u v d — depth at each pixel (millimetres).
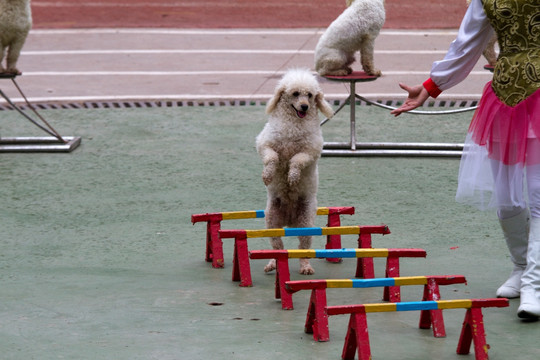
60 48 25141
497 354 6859
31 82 20688
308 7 30250
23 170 13547
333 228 8773
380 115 17688
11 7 14039
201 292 8484
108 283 8695
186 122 17016
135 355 6734
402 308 6711
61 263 9375
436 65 8031
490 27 7961
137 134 16062
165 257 9672
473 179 8148
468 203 8320
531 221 7891
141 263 9430
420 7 29703
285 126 8742
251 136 15930
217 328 7414
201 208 11594
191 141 15531
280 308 8023
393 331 7484
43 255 9656
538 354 6859
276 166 8859
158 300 8188
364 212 11438
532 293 7707
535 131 7648
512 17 7602
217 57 23797
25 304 8016
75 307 7945
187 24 28891
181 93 19547
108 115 17609
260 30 28078
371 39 14188
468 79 20922
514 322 7656
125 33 27453
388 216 11258
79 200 11977
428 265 9336
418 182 12961
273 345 7000
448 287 8594
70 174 13359
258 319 7688
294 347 6965
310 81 8758
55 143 15062
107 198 12078
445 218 11164
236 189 12539
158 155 14547
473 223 10953
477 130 8078
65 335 7199
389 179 13125
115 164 13961
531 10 7508
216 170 13602
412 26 28375
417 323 7719
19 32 14273
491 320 7711
